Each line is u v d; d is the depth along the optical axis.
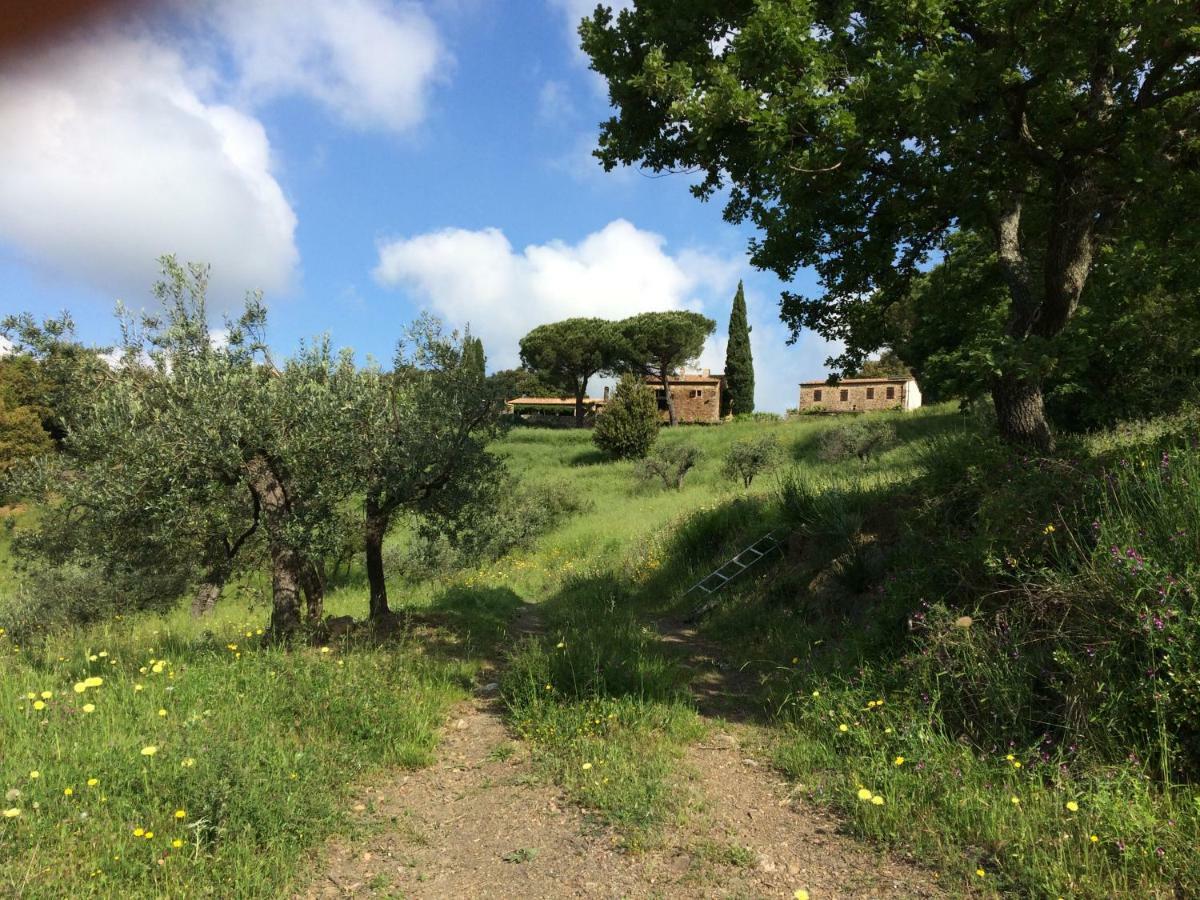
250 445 6.65
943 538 6.75
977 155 6.87
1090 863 2.98
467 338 8.83
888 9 6.19
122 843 3.01
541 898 3.03
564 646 6.60
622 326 57.00
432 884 3.14
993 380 7.61
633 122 8.50
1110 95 7.03
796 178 6.46
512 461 38.94
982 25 6.48
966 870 3.09
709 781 4.25
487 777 4.38
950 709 4.59
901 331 9.77
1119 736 3.74
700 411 62.53
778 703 5.70
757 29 6.18
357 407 7.19
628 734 4.85
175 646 6.46
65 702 4.48
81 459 6.72
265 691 5.02
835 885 3.08
